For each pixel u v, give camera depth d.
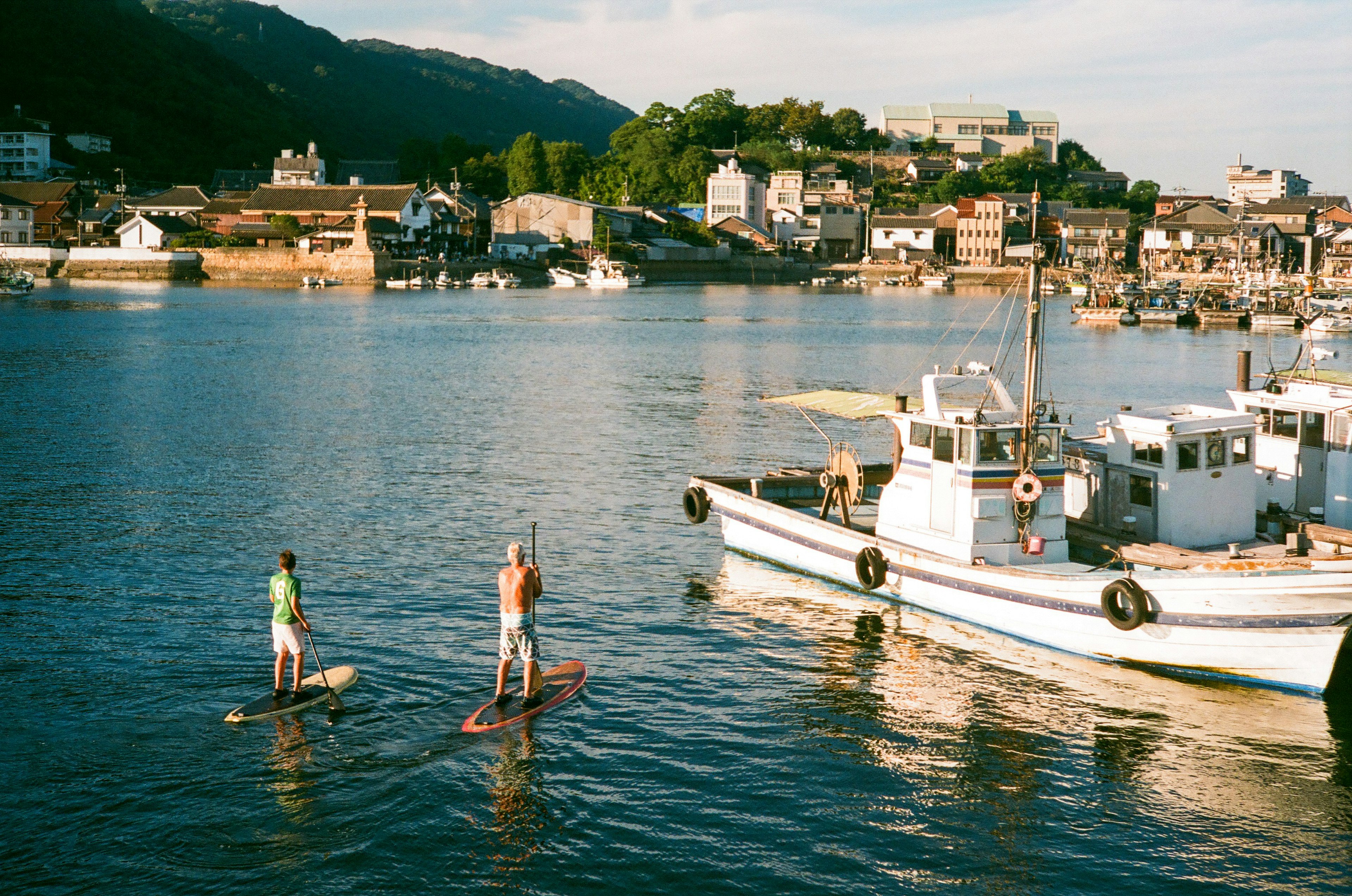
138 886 13.98
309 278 175.00
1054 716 19.16
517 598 18.77
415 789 16.36
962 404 24.91
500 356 80.12
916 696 19.95
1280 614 19.08
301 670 18.98
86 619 22.81
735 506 29.03
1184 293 158.88
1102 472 24.34
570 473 38.84
